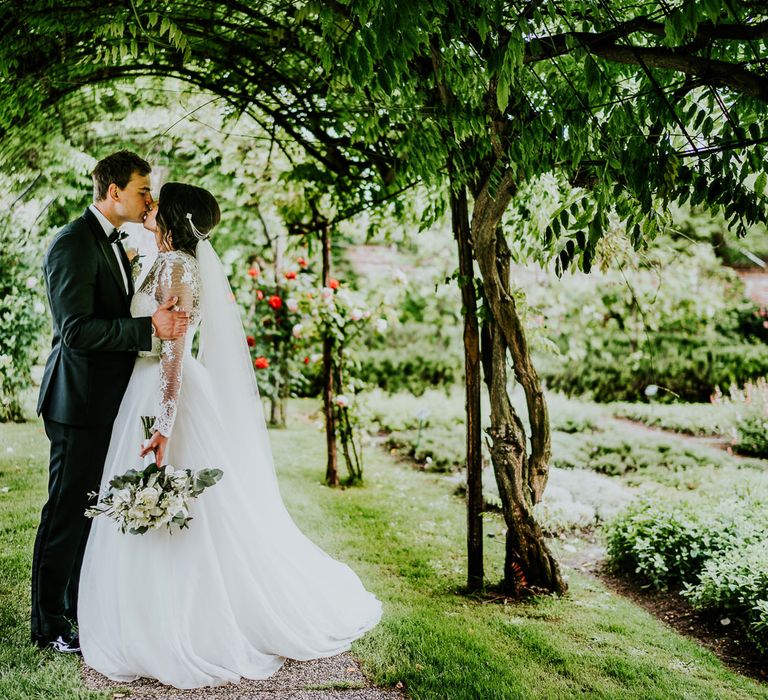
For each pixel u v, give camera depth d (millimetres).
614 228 3848
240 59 4129
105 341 2725
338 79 2898
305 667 2771
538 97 3012
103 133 5766
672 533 4141
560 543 4738
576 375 10719
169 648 2572
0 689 2475
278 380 7777
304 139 4422
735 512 4371
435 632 3119
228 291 3107
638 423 9094
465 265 3656
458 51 2811
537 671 2838
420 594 3643
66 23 3154
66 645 2820
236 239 7434
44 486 5020
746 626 3277
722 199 2781
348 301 5688
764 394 8039
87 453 2834
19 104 3766
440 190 4297
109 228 2949
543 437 3705
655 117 2715
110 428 2908
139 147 5902
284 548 3076
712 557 3867
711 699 2691
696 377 10500
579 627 3318
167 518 2576
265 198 5934
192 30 3705
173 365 2750
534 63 2963
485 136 3174
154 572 2650
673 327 11750
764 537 3967
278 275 7461
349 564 4031
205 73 4250
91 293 2818
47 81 3752
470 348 3682
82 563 2863
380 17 2242
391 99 3178
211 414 2943
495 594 3689
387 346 11469
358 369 5988
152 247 3629
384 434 8078
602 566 4375
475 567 3699
